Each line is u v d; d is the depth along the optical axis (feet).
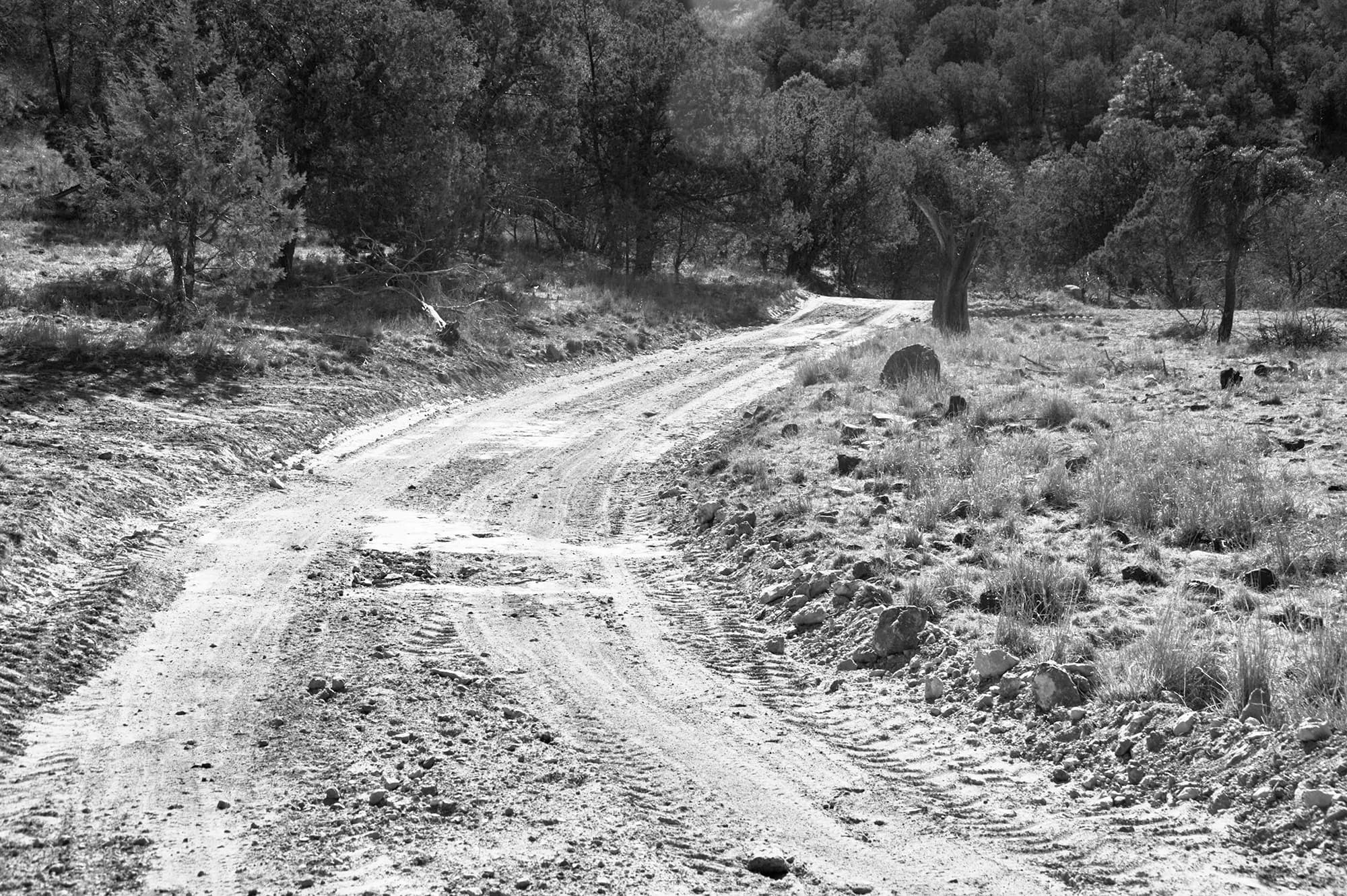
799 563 34.65
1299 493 35.22
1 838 20.18
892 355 63.46
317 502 45.96
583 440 59.98
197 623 31.78
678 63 134.31
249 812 21.29
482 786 22.06
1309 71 355.56
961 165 208.95
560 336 89.35
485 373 76.07
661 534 42.78
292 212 73.72
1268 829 18.42
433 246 94.43
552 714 25.71
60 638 29.25
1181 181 99.35
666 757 23.38
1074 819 19.85
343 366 68.03
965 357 71.97
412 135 92.73
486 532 42.27
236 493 46.32
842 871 18.66
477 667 28.58
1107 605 28.25
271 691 27.12
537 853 19.36
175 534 40.19
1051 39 414.62
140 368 60.70
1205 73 352.49
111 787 22.34
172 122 70.44
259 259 72.33
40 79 148.36
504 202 121.90
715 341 102.27
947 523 36.52
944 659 26.68
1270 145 91.56
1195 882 17.39
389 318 81.56
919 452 44.45
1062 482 38.17
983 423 50.85
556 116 122.11
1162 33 394.73
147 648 29.99
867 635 28.73
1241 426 46.32
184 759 23.61
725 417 66.64
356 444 56.85
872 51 443.32
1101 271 142.41
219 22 90.68
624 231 133.18
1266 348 74.38
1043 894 17.60
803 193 178.50
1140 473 37.88
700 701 26.55
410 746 24.00
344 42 91.97
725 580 36.01
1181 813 19.49
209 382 61.00
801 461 47.06
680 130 133.49
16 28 145.79
